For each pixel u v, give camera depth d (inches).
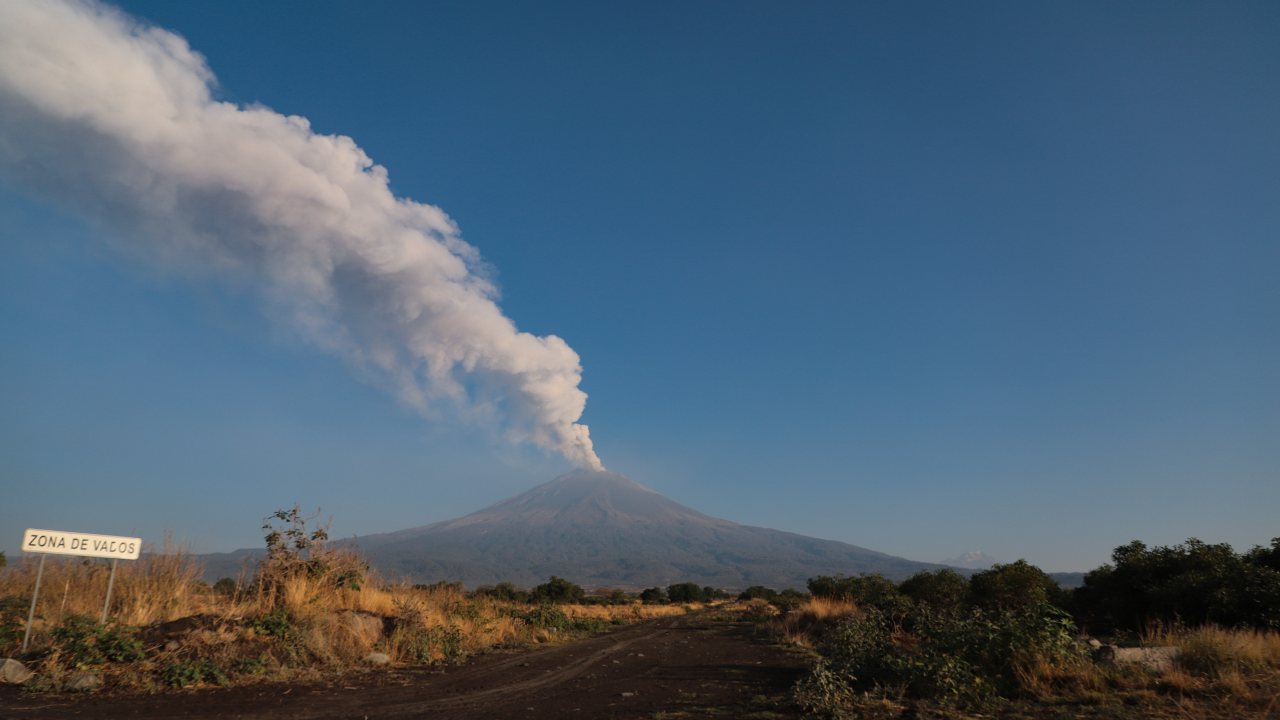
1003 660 430.9
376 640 634.2
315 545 701.3
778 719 367.2
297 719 382.9
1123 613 759.1
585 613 1638.8
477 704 435.5
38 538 502.0
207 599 660.7
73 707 388.2
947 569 1050.7
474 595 1115.3
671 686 505.4
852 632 624.7
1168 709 337.1
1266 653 430.6
